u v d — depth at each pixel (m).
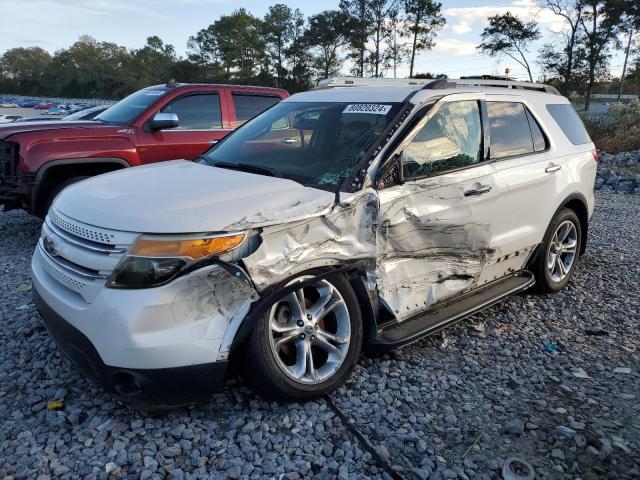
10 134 6.36
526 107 4.79
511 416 3.18
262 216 2.90
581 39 51.44
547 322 4.56
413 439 2.92
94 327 2.72
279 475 2.63
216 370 2.81
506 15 53.16
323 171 3.48
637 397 3.41
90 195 3.19
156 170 3.71
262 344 2.94
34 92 112.75
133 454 2.72
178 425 2.97
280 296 2.95
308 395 3.12
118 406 3.13
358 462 2.75
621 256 6.66
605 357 3.97
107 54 113.56
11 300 4.73
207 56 91.00
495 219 4.17
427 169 3.70
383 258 3.45
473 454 2.84
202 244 2.72
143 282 2.68
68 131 6.61
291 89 80.38
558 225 4.98
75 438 2.86
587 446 2.91
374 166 3.40
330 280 3.21
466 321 4.53
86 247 2.85
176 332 2.71
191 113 7.65
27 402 3.18
